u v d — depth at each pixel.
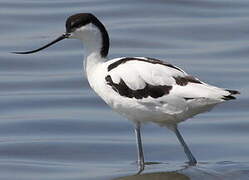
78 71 16.52
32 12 19.55
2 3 20.23
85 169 12.01
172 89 10.93
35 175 11.73
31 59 17.03
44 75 16.33
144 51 17.44
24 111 14.58
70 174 11.75
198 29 18.62
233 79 15.80
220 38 18.17
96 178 11.52
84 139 13.34
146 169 11.86
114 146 13.05
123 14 19.58
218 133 13.56
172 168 11.85
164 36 18.28
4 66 16.78
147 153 12.73
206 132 13.60
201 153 12.63
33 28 18.66
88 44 12.03
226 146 12.90
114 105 11.66
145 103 11.20
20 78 16.17
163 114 11.21
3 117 14.27
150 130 13.76
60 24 18.81
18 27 18.73
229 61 16.78
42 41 17.84
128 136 13.50
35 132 13.64
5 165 12.16
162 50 17.50
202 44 17.84
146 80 11.13
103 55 11.99
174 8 20.06
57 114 14.43
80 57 17.17
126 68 11.37
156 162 12.30
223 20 19.14
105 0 20.50
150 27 18.70
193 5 20.22
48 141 13.21
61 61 16.98
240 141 13.13
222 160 12.22
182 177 11.43
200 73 16.08
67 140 13.29
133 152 12.82
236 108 14.63
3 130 13.70
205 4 20.25
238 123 13.91
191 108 10.92
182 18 19.38
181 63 16.62
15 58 17.02
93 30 11.98
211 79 15.83
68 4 20.22
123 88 11.32
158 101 11.06
